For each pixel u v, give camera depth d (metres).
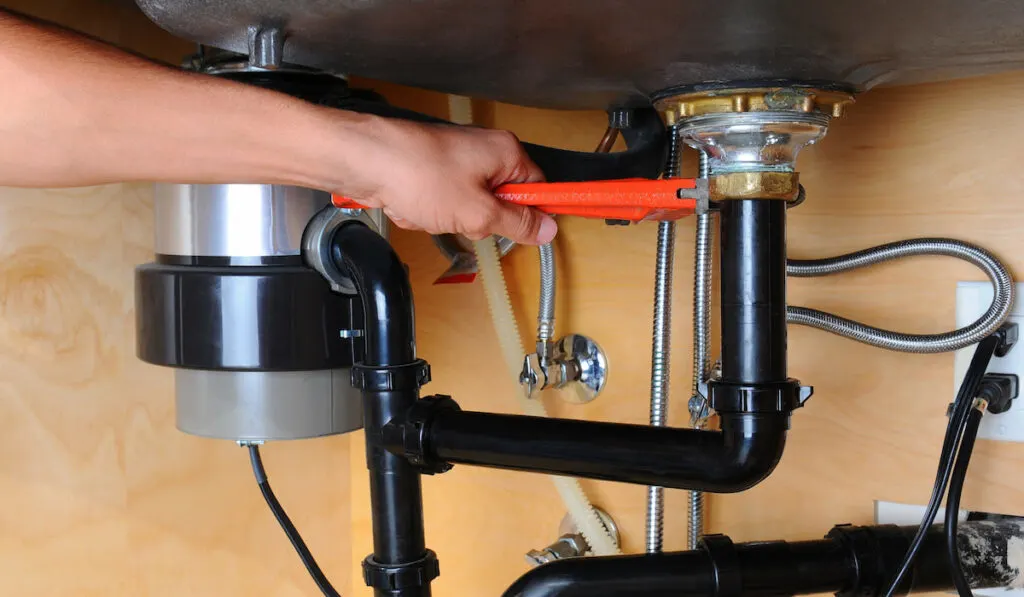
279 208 0.69
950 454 0.62
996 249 0.72
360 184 0.53
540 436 0.56
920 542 0.60
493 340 1.01
